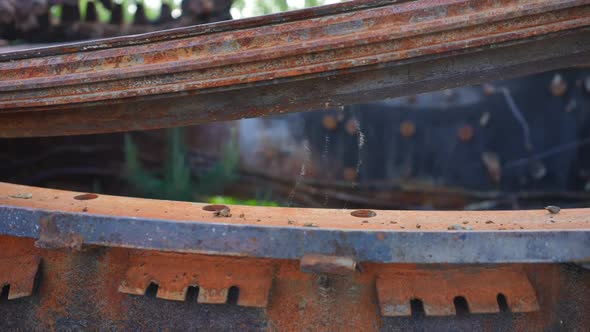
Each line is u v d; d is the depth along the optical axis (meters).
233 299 0.68
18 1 1.82
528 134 1.82
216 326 0.69
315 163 1.99
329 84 0.72
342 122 1.93
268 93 0.74
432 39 0.68
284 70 0.69
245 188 2.11
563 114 1.79
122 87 0.73
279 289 0.68
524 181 1.86
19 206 0.68
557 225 0.64
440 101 1.84
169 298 0.67
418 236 0.60
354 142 1.94
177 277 0.67
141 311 0.71
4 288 0.74
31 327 0.74
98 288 0.71
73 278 0.72
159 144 2.26
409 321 0.67
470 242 0.59
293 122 2.00
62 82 0.74
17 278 0.72
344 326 0.68
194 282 0.67
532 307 0.65
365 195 1.95
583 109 1.76
